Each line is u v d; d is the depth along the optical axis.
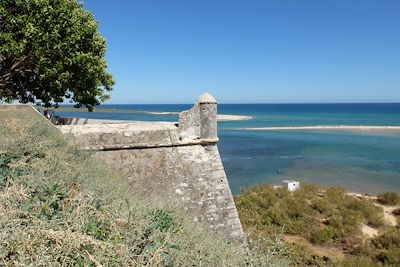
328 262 13.81
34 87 17.22
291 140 58.53
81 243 3.46
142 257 3.58
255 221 18.27
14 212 3.68
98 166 9.23
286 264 6.57
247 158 41.97
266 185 25.95
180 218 6.51
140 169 11.21
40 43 13.56
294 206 20.47
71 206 4.37
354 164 38.34
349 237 16.64
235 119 119.94
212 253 4.88
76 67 15.08
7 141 6.83
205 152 12.25
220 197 12.05
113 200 5.73
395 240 15.96
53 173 6.00
